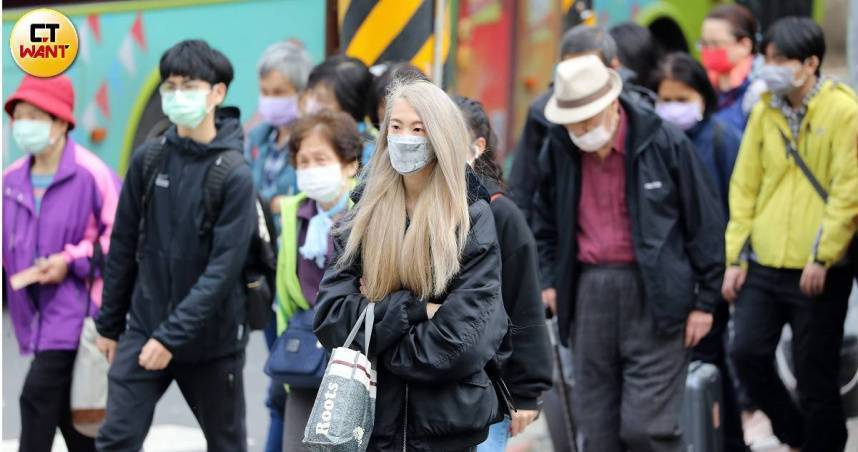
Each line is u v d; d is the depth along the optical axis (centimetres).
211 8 2752
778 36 1809
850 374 2083
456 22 2517
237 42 2723
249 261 1617
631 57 2189
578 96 1606
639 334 1677
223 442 1627
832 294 1845
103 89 2883
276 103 2211
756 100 2255
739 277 1917
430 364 1110
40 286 1791
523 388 1324
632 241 1672
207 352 1588
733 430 1969
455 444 1149
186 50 1576
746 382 1948
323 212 1564
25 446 1789
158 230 1590
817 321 1850
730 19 2323
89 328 1780
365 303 1137
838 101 1809
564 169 1708
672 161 1652
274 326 1897
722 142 1966
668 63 1978
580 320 1709
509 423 1351
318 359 1486
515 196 1947
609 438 1720
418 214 1129
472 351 1116
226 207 1565
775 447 2131
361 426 1109
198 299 1542
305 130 1538
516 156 1959
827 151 1820
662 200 1652
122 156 2877
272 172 2195
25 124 1778
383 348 1123
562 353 1833
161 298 1591
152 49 2828
